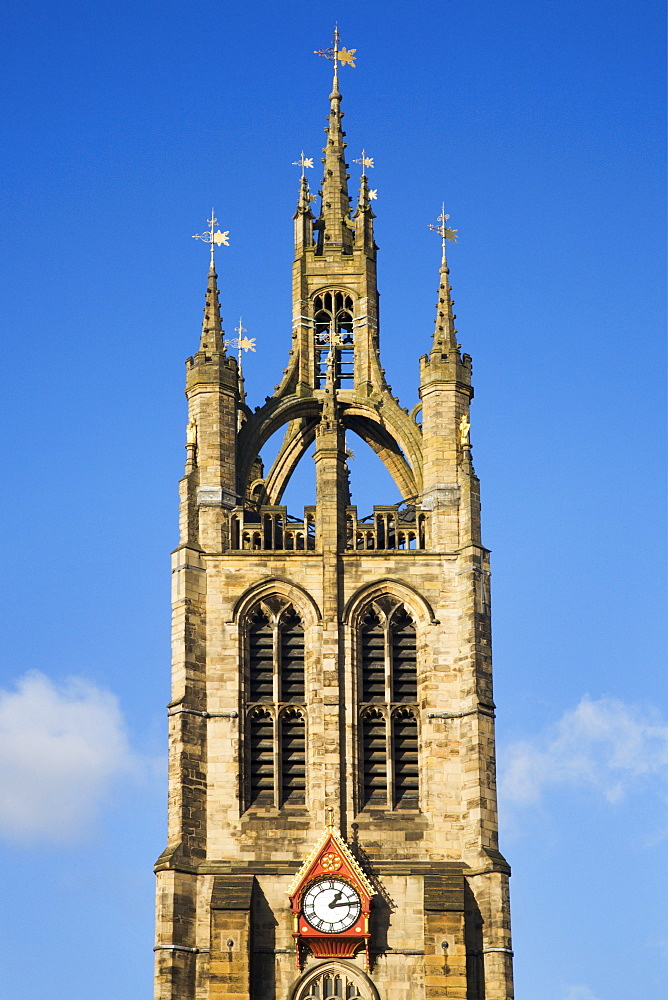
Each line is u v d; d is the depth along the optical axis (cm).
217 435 16525
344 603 16062
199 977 15125
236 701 15838
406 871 15400
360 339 17288
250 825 15538
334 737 15712
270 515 16350
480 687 15850
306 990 15138
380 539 16325
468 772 15662
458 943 15112
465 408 16700
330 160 17825
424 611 16075
